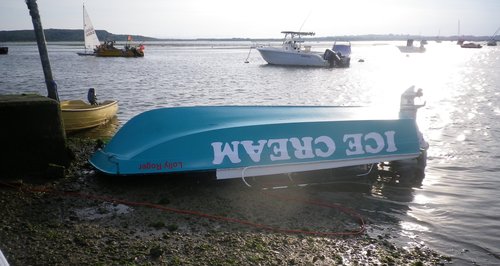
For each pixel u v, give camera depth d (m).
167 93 27.09
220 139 8.66
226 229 6.80
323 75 44.53
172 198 7.94
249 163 8.66
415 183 9.66
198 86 31.81
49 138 8.81
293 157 8.97
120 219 6.94
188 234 6.54
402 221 7.60
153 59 75.81
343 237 6.82
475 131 15.41
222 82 35.41
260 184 9.02
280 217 7.43
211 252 6.00
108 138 13.33
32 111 8.56
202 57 86.31
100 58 76.06
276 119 9.65
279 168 8.89
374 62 70.69
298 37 58.66
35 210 7.04
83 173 8.91
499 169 10.88
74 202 7.50
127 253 5.80
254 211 7.61
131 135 8.83
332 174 9.73
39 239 6.03
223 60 74.50
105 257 5.65
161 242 6.21
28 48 152.00
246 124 9.04
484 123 16.88
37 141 8.69
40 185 8.13
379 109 11.08
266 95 27.17
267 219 7.31
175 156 8.42
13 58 73.56
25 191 7.77
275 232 6.82
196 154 8.49
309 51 59.16
